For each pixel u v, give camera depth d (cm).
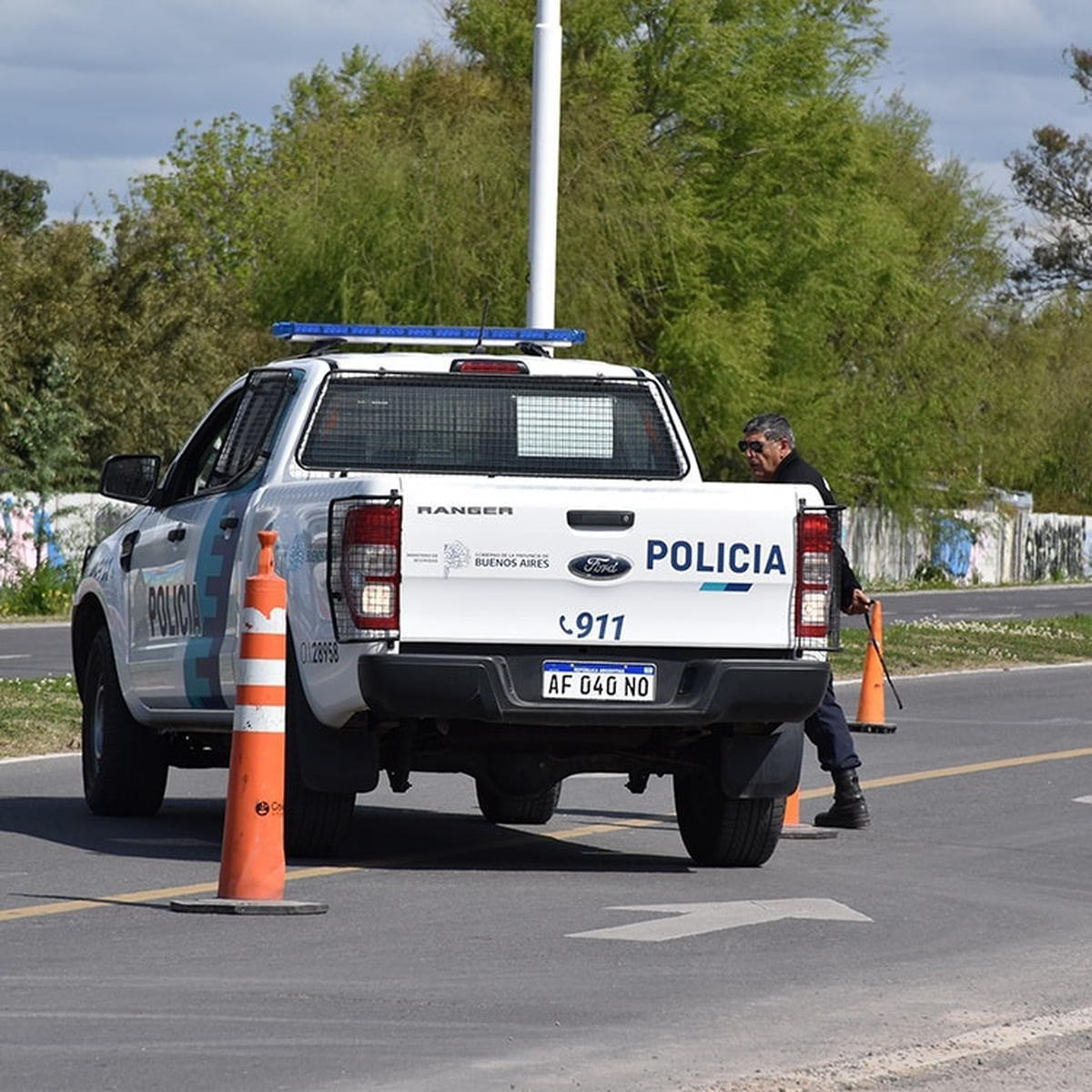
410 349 12256
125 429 14388
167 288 15125
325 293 12581
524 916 2656
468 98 13188
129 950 2367
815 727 3709
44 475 13150
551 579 2894
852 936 2580
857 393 17100
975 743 5228
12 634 9488
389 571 2855
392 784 3191
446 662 2844
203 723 3394
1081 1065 1927
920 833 3669
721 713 2944
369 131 13038
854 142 14838
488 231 12531
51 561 12119
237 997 2119
